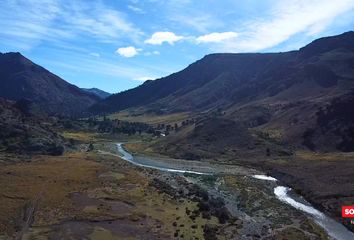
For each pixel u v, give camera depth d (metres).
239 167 144.12
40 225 66.25
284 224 74.56
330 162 129.50
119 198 86.06
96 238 61.84
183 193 95.81
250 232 68.50
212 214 77.75
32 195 83.56
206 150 172.88
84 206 78.75
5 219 67.31
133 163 150.50
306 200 97.31
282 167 133.38
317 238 67.44
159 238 62.84
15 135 148.25
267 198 95.75
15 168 111.31
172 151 180.88
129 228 67.31
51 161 127.94
